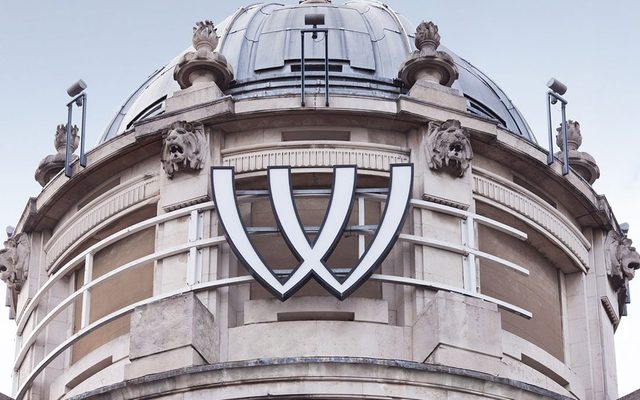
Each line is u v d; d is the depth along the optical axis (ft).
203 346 209.36
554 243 242.17
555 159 243.40
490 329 211.41
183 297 209.56
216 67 242.37
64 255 243.81
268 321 218.59
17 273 249.55
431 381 198.29
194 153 230.07
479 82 263.49
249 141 232.94
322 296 220.23
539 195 244.83
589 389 240.53
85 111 245.04
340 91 244.01
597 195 250.37
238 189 231.50
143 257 227.20
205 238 224.94
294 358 197.57
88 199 245.45
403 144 233.76
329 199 225.15
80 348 237.45
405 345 216.95
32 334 234.38
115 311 226.99
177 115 234.17
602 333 244.22
